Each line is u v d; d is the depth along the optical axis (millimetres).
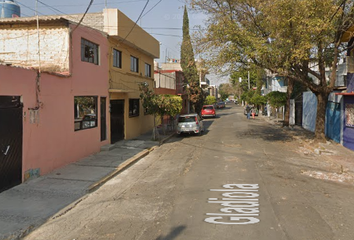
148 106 16469
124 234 5133
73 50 10961
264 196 6973
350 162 11039
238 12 14578
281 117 32438
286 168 10008
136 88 18453
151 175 9461
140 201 6906
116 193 7633
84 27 11828
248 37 13023
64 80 10312
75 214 6215
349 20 13062
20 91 8070
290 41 11992
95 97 12945
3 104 7480
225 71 14617
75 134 11086
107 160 11297
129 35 15773
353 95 13336
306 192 7312
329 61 16141
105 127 14078
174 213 6012
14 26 11047
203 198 6918
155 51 21234
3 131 7477
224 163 10781
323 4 11555
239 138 17703
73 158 10953
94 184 8172
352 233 4965
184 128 19109
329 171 9734
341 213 5902
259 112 46375
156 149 14555
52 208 6441
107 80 14031
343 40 15742
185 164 10883
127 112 16953
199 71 15047
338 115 15594
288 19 12117
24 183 8195
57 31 10750
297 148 14344
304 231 5031
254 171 9508
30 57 10945
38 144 8875
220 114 44188
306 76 15156
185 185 8094
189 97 36000
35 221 5699
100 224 5633
